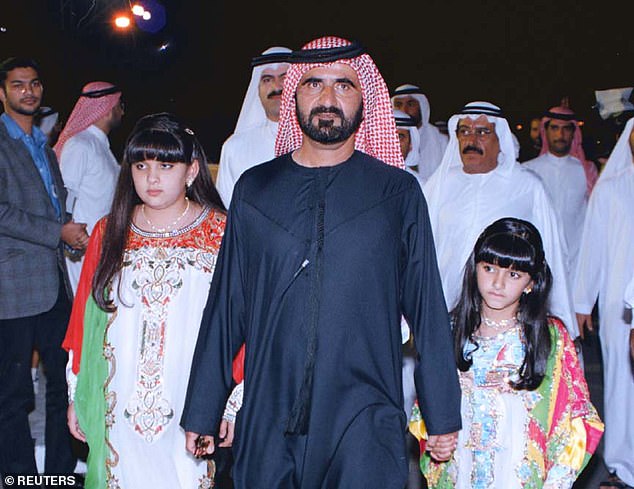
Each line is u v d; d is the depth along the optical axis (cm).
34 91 455
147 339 330
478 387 326
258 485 282
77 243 446
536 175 509
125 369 332
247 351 288
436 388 286
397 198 284
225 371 296
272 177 290
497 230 325
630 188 508
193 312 332
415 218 286
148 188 327
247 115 515
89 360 338
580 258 521
